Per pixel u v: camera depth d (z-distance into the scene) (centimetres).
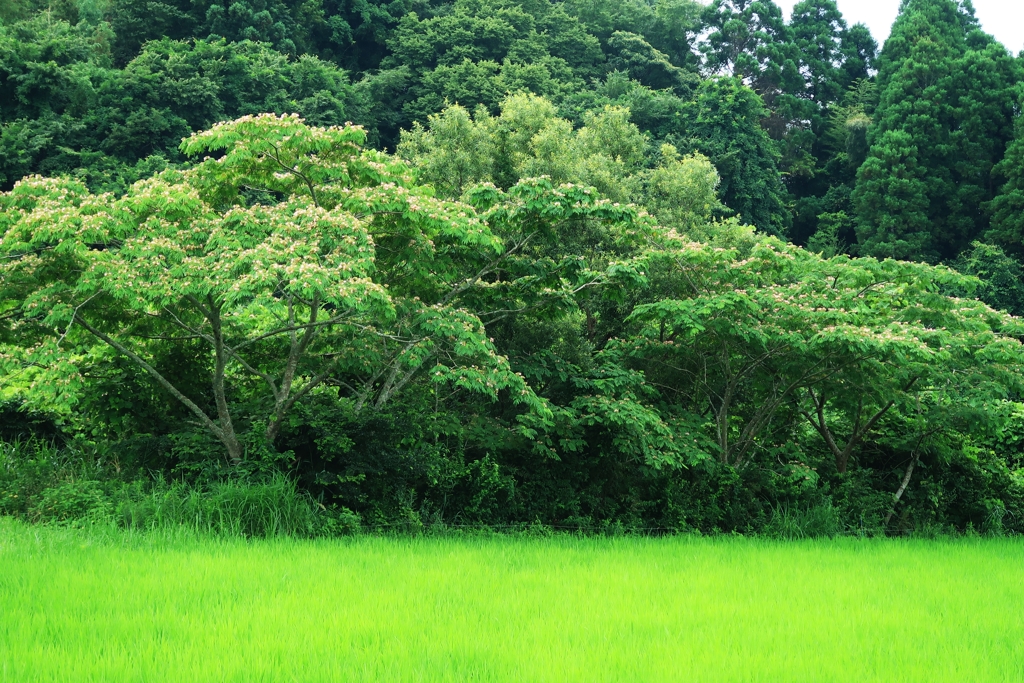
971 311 1698
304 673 576
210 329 1422
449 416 1496
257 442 1316
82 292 1199
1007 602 891
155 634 652
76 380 1160
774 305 1546
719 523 1609
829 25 6631
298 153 1291
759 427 1778
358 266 1147
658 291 1788
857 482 1784
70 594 758
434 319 1309
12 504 1232
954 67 5150
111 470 1363
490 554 1079
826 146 5934
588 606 793
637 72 5750
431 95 4681
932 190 4884
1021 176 4650
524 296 1552
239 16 5059
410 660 608
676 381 1780
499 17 5425
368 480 1334
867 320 1572
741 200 4509
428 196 1422
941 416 1727
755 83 6322
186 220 1247
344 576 880
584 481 1589
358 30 5731
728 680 591
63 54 3972
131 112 3731
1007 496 1930
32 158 3522
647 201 2691
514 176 2361
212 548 1022
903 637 718
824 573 1039
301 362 1495
